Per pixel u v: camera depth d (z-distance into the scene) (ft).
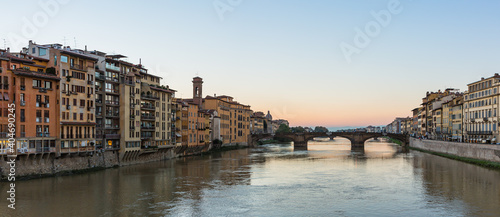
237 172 291.58
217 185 233.55
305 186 232.32
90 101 270.46
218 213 169.78
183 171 290.97
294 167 328.08
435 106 590.14
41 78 233.76
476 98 417.69
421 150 528.63
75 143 255.70
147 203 184.65
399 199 196.24
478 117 413.18
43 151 232.94
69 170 254.27
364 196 203.82
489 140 380.58
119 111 302.25
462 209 175.63
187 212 170.30
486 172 281.54
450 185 231.09
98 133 282.56
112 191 209.67
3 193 195.72
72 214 163.53
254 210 175.22
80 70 261.65
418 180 251.80
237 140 640.17
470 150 360.48
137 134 318.04
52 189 208.03
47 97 238.68
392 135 647.97
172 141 387.55
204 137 488.85
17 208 170.50
